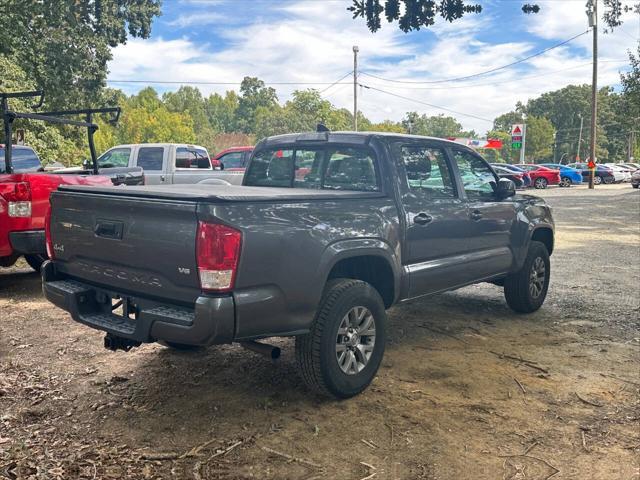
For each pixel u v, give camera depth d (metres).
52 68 26.06
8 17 22.05
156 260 3.58
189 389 4.39
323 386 4.06
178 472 3.24
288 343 5.50
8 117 7.18
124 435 3.67
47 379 4.56
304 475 3.22
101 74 30.59
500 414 4.00
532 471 3.29
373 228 4.33
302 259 3.75
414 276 4.80
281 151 5.45
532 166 37.81
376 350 4.38
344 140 4.94
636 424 3.88
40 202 6.98
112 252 3.86
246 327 3.52
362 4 6.85
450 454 3.46
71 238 4.20
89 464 3.32
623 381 4.62
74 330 5.84
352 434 3.70
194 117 134.12
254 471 3.26
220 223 3.35
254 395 4.29
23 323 6.07
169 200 3.53
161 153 13.10
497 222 5.86
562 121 137.12
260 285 3.56
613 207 21.64
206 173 13.51
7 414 3.95
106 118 41.78
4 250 6.84
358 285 4.19
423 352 5.29
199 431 3.73
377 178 4.69
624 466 3.36
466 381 4.59
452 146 5.52
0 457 3.38
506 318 6.50
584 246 12.05
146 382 4.52
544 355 5.23
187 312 3.52
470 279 5.56
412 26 6.80
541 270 6.70
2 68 20.02
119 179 8.23
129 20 33.47
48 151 24.14
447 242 5.20
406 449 3.52
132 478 3.18
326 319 3.96
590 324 6.26
